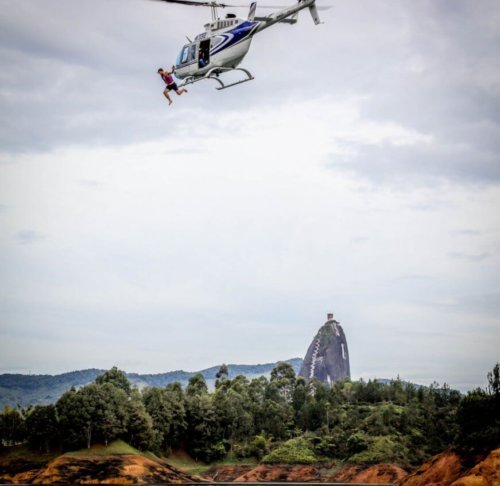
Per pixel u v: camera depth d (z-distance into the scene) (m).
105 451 163.88
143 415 177.88
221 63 62.81
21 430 179.88
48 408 170.12
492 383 133.62
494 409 127.81
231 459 198.75
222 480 182.62
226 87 64.62
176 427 196.38
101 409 167.62
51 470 150.75
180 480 160.38
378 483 170.00
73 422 163.88
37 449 169.88
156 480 156.00
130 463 158.38
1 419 181.38
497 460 84.75
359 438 187.38
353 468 178.75
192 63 64.31
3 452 170.12
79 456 157.38
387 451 181.50
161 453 191.75
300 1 59.31
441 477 97.44
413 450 185.25
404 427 197.62
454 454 99.81
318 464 186.38
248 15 62.53
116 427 168.75
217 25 63.34
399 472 171.50
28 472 156.12
